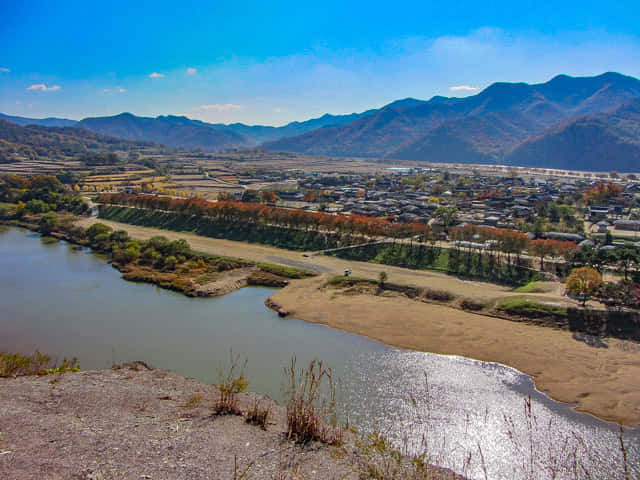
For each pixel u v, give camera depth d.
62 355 80.19
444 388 70.50
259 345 87.31
